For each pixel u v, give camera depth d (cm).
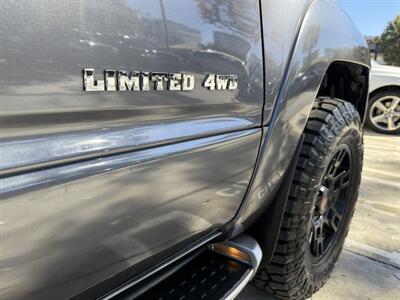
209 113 106
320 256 192
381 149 509
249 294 192
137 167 84
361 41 202
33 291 73
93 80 73
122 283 101
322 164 158
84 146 74
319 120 162
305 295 184
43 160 67
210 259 144
